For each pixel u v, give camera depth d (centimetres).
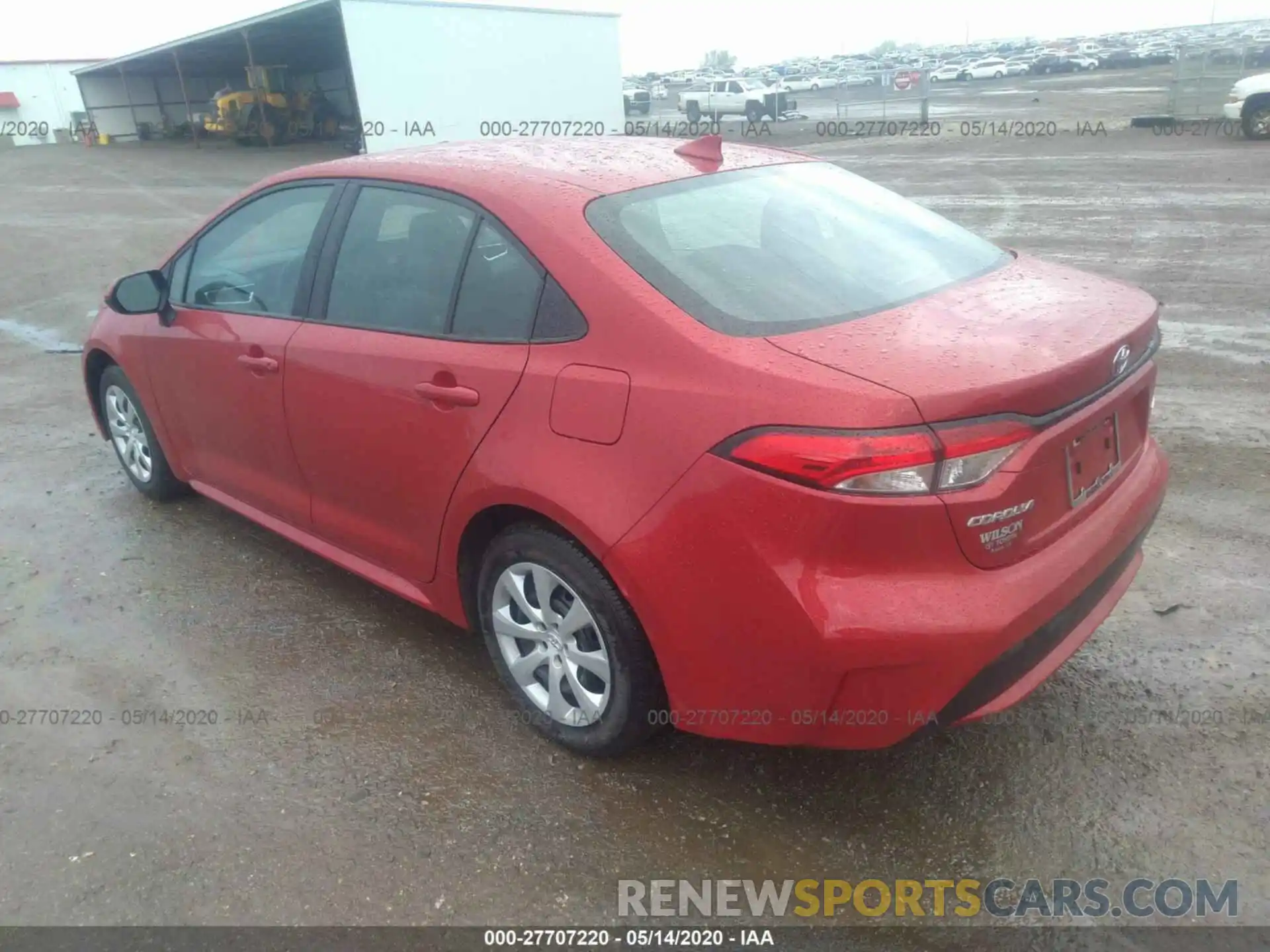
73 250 1394
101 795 296
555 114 2231
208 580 423
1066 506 258
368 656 365
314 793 295
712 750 308
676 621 255
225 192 2056
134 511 496
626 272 272
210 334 400
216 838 278
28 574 432
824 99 4581
